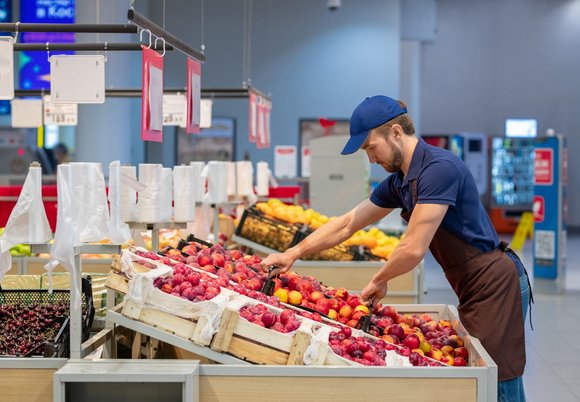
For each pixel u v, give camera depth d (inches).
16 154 689.6
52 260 133.6
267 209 306.0
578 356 307.0
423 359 132.7
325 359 126.1
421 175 141.6
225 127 685.3
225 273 153.6
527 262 625.6
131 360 126.9
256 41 689.6
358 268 277.1
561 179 451.5
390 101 144.3
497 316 146.2
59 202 130.0
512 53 909.2
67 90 187.5
